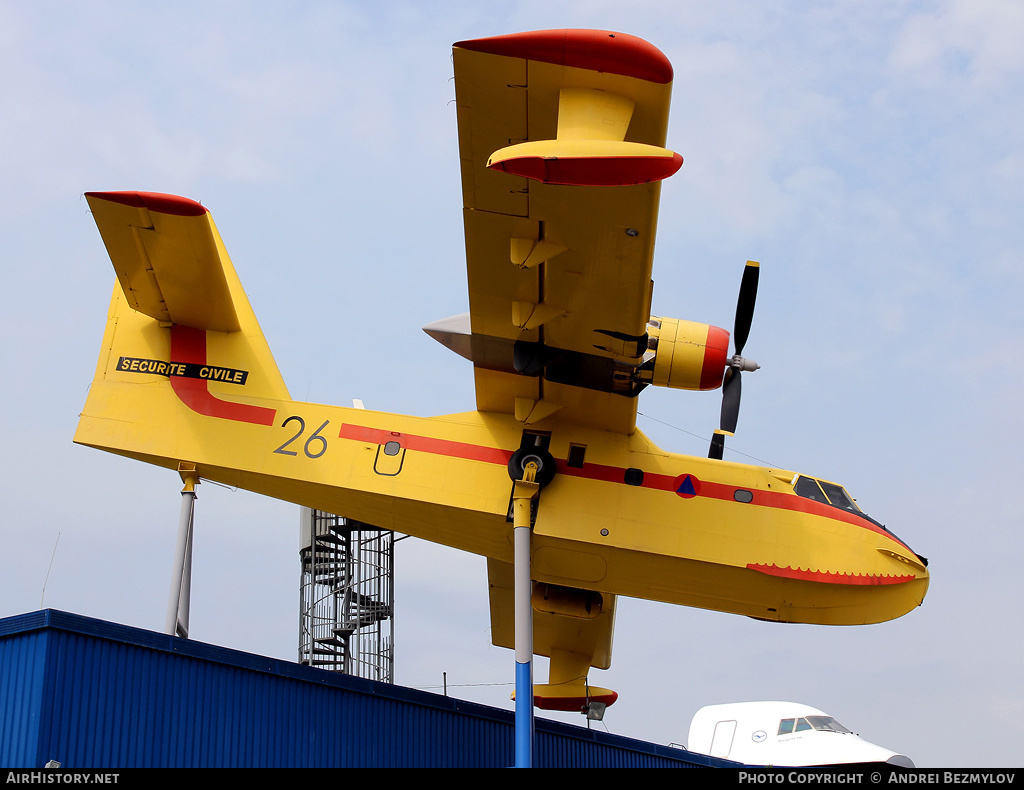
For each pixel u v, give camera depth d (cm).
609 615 3077
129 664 1836
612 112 1697
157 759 1822
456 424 2572
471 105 1745
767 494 2500
